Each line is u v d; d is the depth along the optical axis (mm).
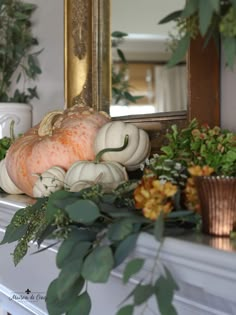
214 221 903
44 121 1498
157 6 1566
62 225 996
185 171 1076
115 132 1313
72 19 1801
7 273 1620
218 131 1146
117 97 1741
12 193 1604
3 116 2047
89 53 1754
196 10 861
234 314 891
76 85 1800
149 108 1608
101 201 1005
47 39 2068
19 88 2291
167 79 1521
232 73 1229
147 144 1354
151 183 958
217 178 900
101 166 1233
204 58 1268
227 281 794
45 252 1367
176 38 1509
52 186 1271
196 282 848
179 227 956
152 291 823
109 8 1725
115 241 922
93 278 870
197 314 957
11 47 2186
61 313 965
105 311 1160
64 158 1377
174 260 864
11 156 1483
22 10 2154
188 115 1312
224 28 842
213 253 796
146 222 908
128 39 1700
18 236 1142
